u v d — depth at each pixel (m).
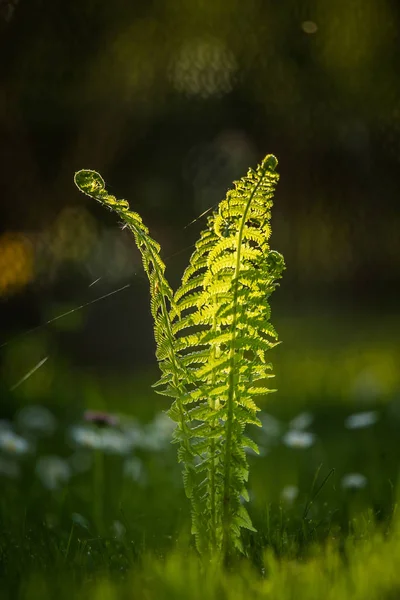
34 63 6.21
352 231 8.11
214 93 7.03
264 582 1.85
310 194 7.92
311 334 12.41
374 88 6.78
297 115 7.18
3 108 6.53
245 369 2.16
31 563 2.21
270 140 7.67
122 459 4.63
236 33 6.50
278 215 8.18
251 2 6.39
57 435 5.26
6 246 7.08
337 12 6.39
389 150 7.32
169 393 2.20
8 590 1.96
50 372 8.05
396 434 5.32
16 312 7.42
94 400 6.45
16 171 7.00
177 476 4.12
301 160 7.79
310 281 12.54
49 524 3.11
